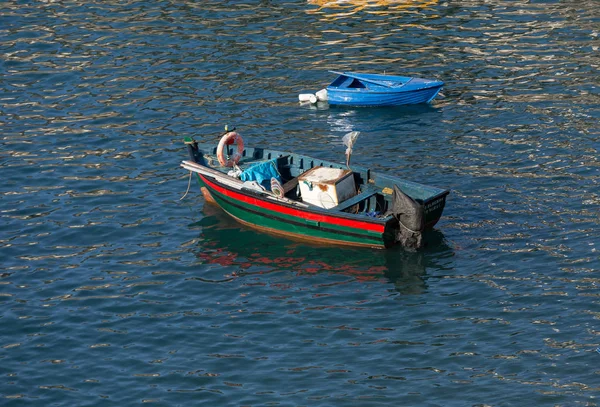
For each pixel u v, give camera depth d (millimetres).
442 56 107312
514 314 57844
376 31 116250
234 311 59969
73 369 54094
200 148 78812
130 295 62344
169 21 121875
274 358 54500
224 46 113000
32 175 81938
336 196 68625
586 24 114000
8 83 104000
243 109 95750
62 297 62281
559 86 96875
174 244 69688
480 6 123062
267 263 66438
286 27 118750
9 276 65188
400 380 51719
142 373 53500
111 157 85312
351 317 58688
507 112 91500
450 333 56219
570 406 48375
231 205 72500
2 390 52156
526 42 109812
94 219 73688
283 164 75500
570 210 71125
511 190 75125
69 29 119688
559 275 62031
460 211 72125
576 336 54875
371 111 95125
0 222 73312
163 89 101125
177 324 58656
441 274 63469
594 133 85062
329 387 51375
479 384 50875
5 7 127750
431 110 93938
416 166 80750
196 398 50906
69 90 101688
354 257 66688
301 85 101562
